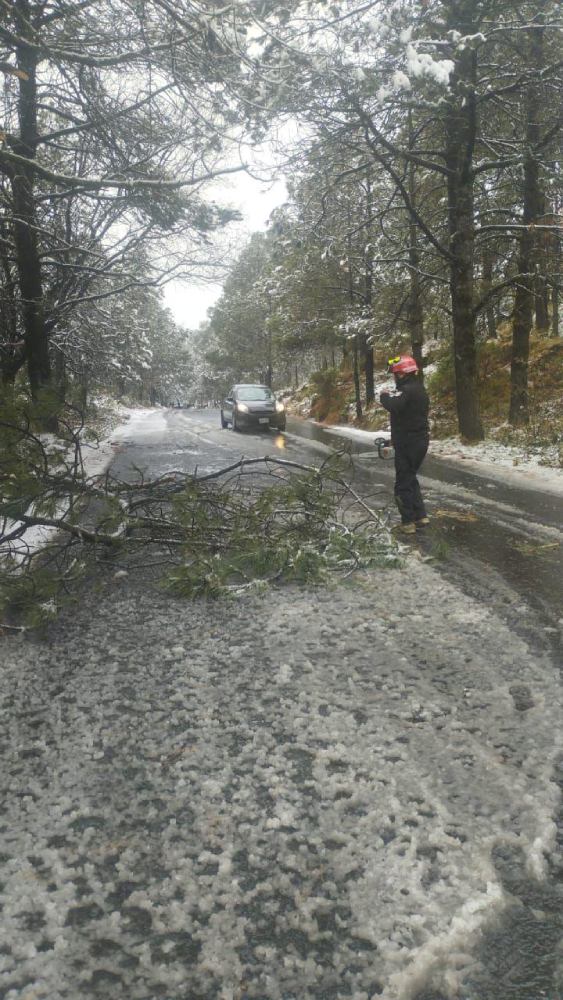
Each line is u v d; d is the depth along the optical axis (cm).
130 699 321
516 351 1526
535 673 339
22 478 463
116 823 227
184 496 539
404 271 1800
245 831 221
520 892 193
